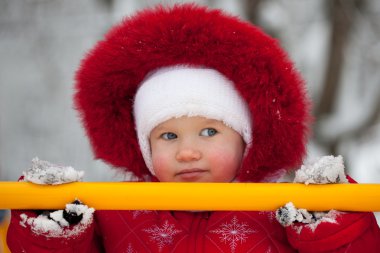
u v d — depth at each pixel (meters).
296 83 2.04
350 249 1.72
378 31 5.99
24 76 7.14
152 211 2.05
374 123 5.62
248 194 1.73
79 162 6.71
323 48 5.90
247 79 1.99
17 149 6.91
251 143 2.03
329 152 5.51
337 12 5.84
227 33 2.00
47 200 1.72
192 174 1.96
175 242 2.00
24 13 7.07
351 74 5.91
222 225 1.99
